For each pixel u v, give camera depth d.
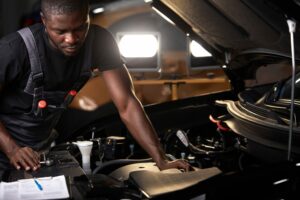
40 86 2.10
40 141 2.26
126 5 5.25
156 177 1.66
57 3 1.83
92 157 2.35
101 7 5.24
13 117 2.20
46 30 1.96
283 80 2.14
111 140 2.39
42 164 1.96
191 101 2.87
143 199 1.52
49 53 2.05
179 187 1.55
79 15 1.84
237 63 2.51
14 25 7.12
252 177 1.52
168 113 2.77
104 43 2.18
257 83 2.55
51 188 1.64
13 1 7.13
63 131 4.16
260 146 1.96
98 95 4.46
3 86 2.08
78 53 2.11
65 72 2.10
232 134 2.32
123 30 5.20
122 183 1.74
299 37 1.80
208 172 1.68
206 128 2.70
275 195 1.55
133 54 4.51
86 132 2.70
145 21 5.20
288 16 1.73
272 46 2.09
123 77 2.23
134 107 2.19
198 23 2.33
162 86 4.65
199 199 1.47
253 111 2.05
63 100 2.18
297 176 1.57
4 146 1.99
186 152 2.36
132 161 2.19
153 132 2.17
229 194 1.49
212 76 4.70
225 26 2.23
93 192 1.59
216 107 2.57
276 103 2.03
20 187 1.65
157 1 2.34
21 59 2.03
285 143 1.86
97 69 2.22
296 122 1.86
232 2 1.97
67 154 2.13
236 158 2.20
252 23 2.04
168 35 5.10
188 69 4.82
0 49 2.01
